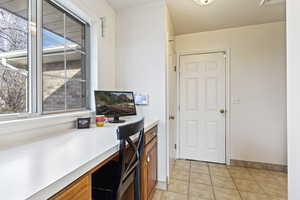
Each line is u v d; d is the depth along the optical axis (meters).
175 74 2.96
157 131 2.04
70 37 1.66
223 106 2.77
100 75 1.90
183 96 2.96
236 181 2.18
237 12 2.24
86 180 0.74
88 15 1.71
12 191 0.50
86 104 1.86
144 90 2.11
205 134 2.87
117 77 2.21
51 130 1.28
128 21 2.18
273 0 2.00
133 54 2.16
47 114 1.36
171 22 2.48
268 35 2.54
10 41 1.11
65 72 1.59
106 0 1.99
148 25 2.09
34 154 0.82
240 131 2.68
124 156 0.98
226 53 2.74
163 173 2.02
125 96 1.88
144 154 1.53
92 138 1.14
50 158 0.77
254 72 2.61
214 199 1.79
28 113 1.19
